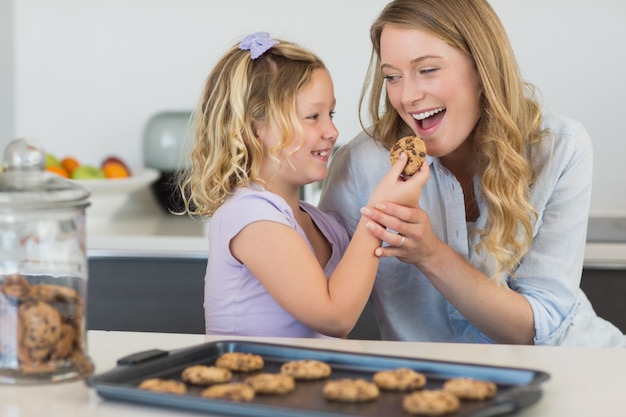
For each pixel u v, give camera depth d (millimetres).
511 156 1765
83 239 1259
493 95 1736
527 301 1786
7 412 1088
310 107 1782
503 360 1335
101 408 1101
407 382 1139
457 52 1711
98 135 3609
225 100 1801
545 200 1864
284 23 3467
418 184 1638
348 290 1575
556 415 1080
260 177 1811
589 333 1972
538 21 3342
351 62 3451
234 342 1325
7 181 1222
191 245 2910
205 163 1837
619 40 3326
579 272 1895
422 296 1970
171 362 1247
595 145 3367
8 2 3549
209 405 1055
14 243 1215
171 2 3518
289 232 1621
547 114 1896
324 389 1118
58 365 1215
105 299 2939
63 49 3576
